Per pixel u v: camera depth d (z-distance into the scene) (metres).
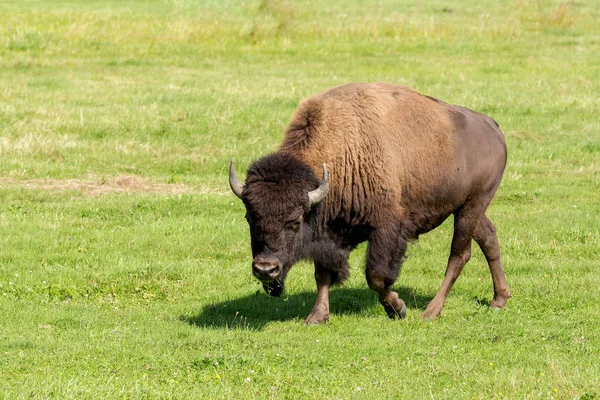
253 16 109.25
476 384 22.73
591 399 21.22
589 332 28.02
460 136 31.17
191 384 22.62
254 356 25.08
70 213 42.75
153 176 50.66
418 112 30.30
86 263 35.47
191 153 55.22
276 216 25.89
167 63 88.62
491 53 96.88
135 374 23.33
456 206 31.42
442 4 139.00
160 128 60.03
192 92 72.44
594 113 68.19
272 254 26.03
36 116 61.50
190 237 39.38
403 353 25.81
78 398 21.08
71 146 54.47
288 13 110.19
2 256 35.75
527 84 79.12
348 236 29.47
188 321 29.45
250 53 95.00
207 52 94.62
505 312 31.09
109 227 41.16
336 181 28.36
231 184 27.23
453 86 77.81
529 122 65.00
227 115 63.81
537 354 25.67
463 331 28.59
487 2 141.50
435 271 36.44
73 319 28.84
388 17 118.50
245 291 33.25
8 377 22.62
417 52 97.31
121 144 55.84
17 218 41.41
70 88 73.69
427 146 29.98
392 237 29.03
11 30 98.88
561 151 57.25
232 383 22.78
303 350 25.91
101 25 105.69
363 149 28.52
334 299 32.81
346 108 29.06
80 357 24.72
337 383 22.91
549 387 22.25
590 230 41.31
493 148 32.47
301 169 26.72
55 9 124.81
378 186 28.53
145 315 29.94
